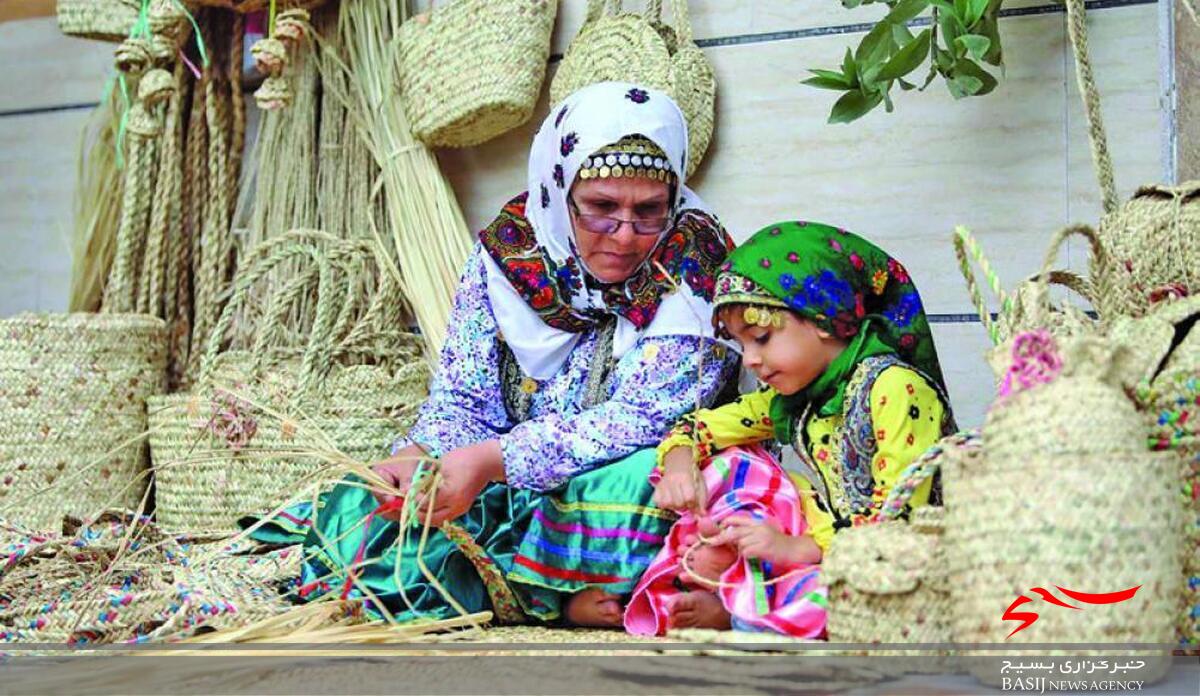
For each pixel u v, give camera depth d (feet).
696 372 8.20
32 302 13.08
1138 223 7.32
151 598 7.38
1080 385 5.45
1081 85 8.53
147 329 11.03
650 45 9.97
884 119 10.05
